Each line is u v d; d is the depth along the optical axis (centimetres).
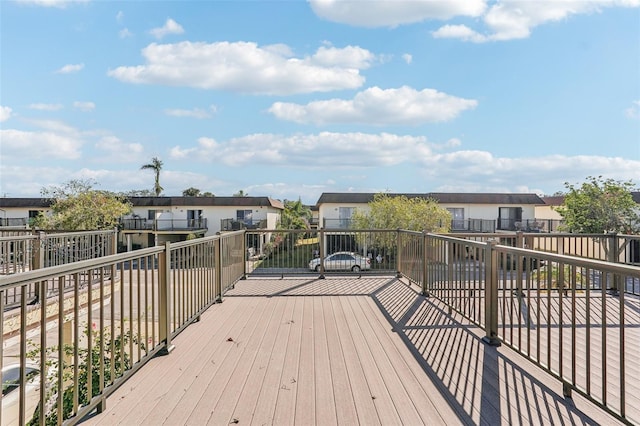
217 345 330
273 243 759
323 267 693
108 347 355
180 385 251
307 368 279
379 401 229
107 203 1891
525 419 208
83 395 309
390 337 350
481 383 254
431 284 516
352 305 477
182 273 365
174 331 337
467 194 2523
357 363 288
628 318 412
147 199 2664
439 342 336
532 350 315
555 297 522
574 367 224
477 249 371
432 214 1920
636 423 186
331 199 2452
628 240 549
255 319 414
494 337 329
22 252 532
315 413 215
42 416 175
